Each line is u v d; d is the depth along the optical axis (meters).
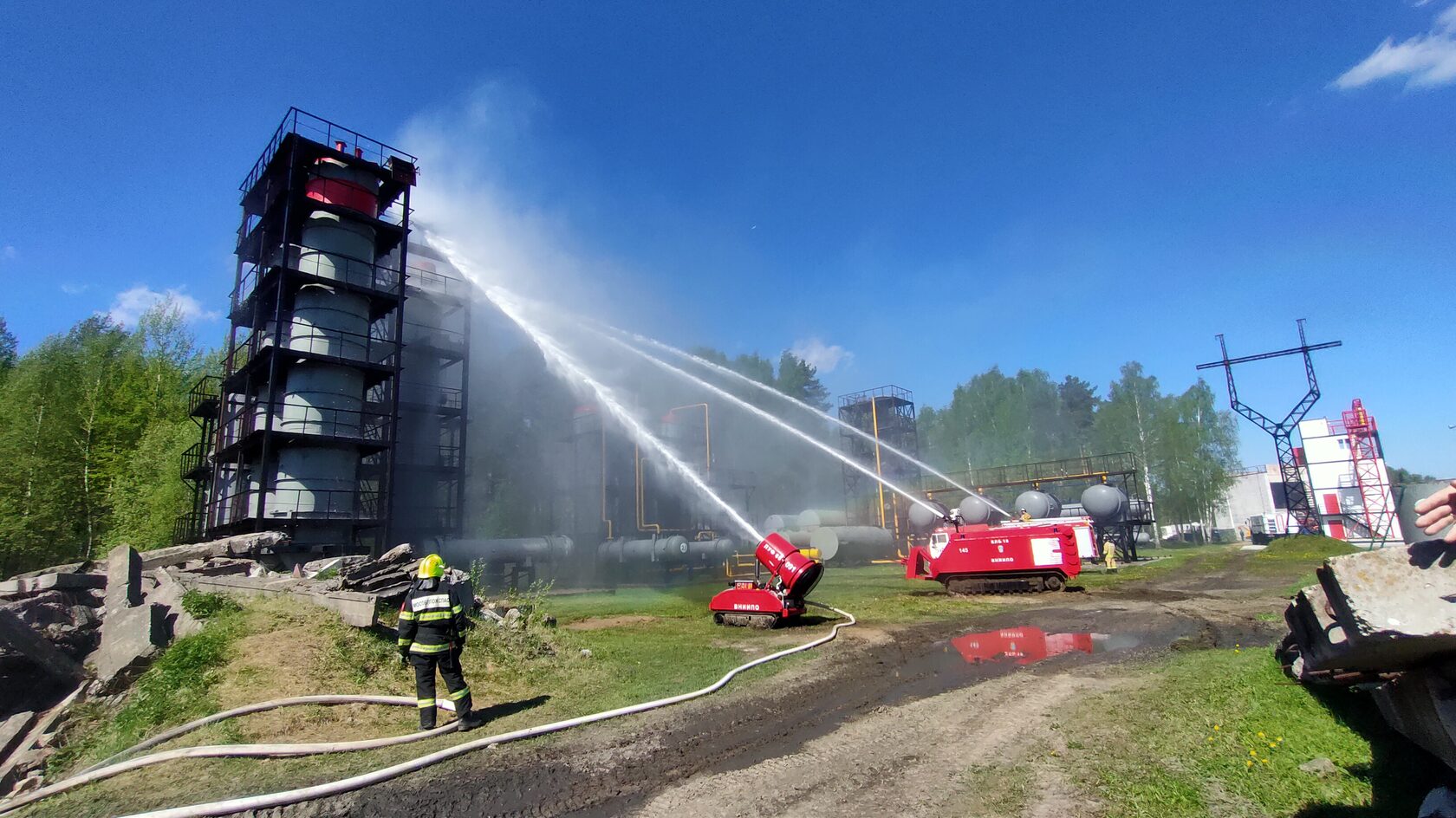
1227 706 7.33
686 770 6.50
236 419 23.34
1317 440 54.53
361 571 12.50
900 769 6.34
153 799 5.79
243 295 25.31
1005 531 23.17
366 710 8.20
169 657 8.88
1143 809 5.07
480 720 7.97
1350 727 6.29
